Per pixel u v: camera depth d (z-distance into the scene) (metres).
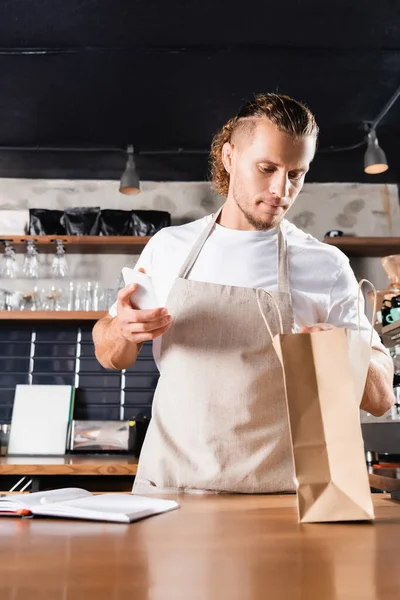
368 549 0.64
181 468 1.34
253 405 1.38
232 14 2.53
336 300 1.56
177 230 1.66
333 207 4.00
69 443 3.33
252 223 1.45
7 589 0.47
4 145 3.53
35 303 3.56
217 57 2.78
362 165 3.80
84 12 2.51
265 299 1.46
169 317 1.24
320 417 0.85
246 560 0.58
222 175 1.73
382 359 1.33
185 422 1.38
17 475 2.88
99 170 3.86
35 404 3.49
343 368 0.85
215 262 1.55
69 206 3.93
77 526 0.80
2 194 3.92
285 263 1.53
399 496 1.11
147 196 3.97
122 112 3.22
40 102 3.11
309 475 0.84
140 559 0.59
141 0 2.44
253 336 1.44
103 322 1.58
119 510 0.87
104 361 1.56
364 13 2.52
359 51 2.74
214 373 1.42
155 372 3.66
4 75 2.89
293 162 1.34
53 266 3.57
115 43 2.69
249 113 1.41
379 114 3.23
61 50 2.72
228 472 1.30
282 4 2.47
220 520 0.85
